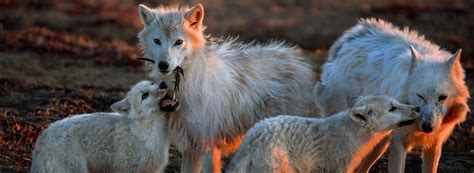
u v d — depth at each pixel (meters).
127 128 19.55
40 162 18.56
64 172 18.64
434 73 19.70
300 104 23.78
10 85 33.22
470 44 59.47
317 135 18.70
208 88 21.19
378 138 19.56
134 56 45.06
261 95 22.81
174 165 24.59
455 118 20.62
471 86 39.62
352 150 19.05
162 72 20.42
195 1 76.00
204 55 21.31
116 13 63.59
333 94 23.95
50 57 42.59
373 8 75.44
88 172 19.19
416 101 19.81
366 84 22.45
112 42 51.22
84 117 19.41
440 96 19.59
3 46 43.25
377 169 25.11
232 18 69.69
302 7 78.06
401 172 21.02
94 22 59.53
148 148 19.86
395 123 19.02
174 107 20.33
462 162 26.20
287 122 18.66
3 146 24.14
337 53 24.94
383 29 23.97
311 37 60.19
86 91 34.34
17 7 59.91
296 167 18.45
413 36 23.62
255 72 22.92
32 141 24.83
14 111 28.75
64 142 18.70
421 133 20.66
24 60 40.78
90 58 43.59
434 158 21.56
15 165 22.78
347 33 25.47
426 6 75.69
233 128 22.16
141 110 19.59
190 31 20.97
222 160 24.22
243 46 24.05
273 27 64.69
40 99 30.98
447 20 70.06
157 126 20.22
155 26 20.94
